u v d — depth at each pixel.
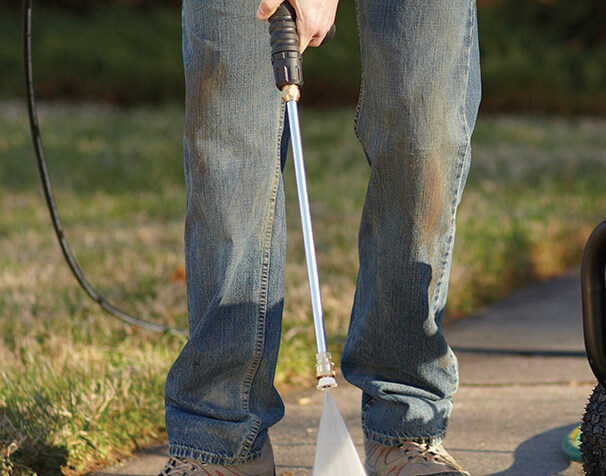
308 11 2.69
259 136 2.87
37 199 11.71
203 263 2.93
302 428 4.09
